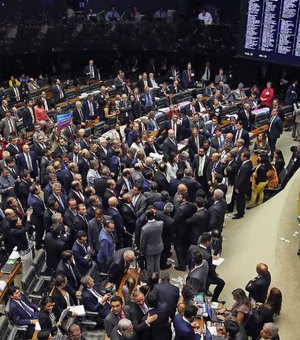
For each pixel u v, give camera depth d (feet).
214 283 31.81
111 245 33.27
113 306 26.55
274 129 54.24
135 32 77.56
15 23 72.95
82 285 30.45
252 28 68.49
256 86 69.92
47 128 50.37
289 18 64.95
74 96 68.90
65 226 34.81
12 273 32.65
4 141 49.85
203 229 35.19
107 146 48.26
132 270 32.40
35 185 39.11
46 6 78.07
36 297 31.09
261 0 66.49
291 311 31.09
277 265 34.50
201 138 49.49
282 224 38.45
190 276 29.48
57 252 32.50
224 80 72.79
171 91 71.00
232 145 48.98
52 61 80.38
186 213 35.17
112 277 31.04
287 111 63.31
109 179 39.27
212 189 39.91
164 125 53.47
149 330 25.48
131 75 79.15
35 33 74.38
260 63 73.92
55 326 27.58
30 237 39.37
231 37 72.43
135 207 37.29
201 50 75.46
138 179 40.19
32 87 71.87
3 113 57.88
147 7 84.07
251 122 57.16
